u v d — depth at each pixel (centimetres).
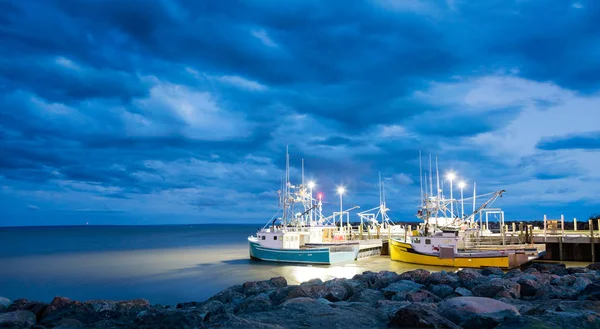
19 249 9775
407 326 1291
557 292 2006
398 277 2648
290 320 1438
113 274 5297
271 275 4653
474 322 1269
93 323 1564
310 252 5350
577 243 5719
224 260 6481
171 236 17250
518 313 1381
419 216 5916
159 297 3762
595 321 1240
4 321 1639
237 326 1339
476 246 5222
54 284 4616
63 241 13462
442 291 2123
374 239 6894
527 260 4688
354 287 2339
